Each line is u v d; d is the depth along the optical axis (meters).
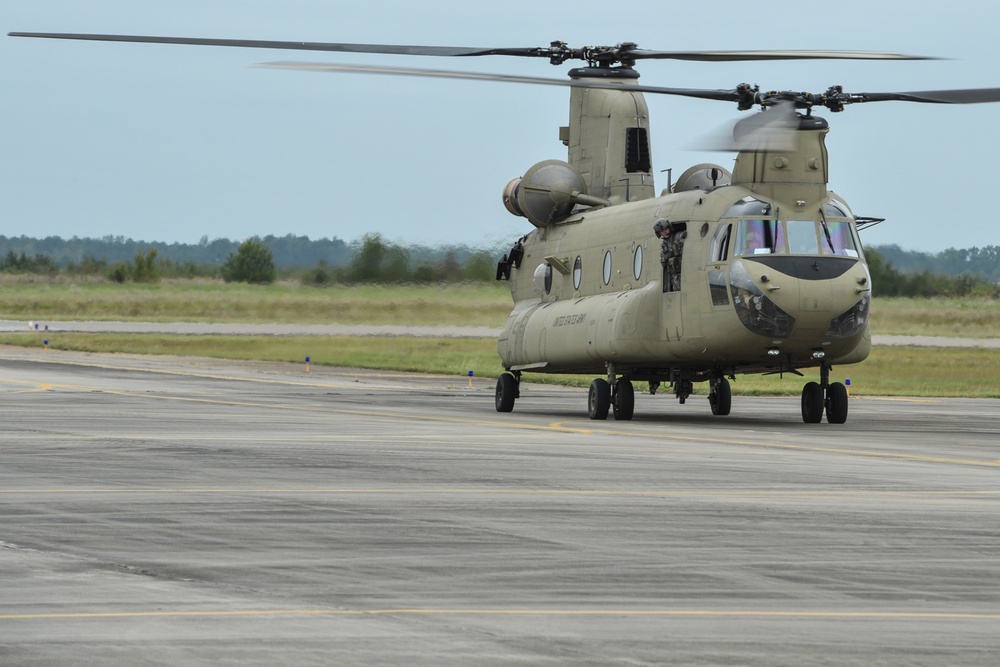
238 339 149.12
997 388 106.75
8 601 22.72
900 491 37.19
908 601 23.11
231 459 44.25
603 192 77.94
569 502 34.50
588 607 22.45
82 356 125.88
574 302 73.94
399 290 171.75
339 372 115.25
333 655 19.20
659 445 50.81
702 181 76.19
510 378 75.75
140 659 18.94
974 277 198.75
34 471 40.72
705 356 64.25
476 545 28.17
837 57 58.78
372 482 38.41
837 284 61.12
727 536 29.42
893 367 124.75
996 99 57.00
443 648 19.61
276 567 25.77
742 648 19.75
